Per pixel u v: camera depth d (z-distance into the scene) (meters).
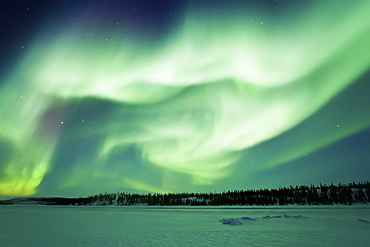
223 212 59.06
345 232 17.84
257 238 15.24
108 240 15.10
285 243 13.29
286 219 30.92
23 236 17.23
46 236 17.17
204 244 13.28
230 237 15.84
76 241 14.81
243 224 24.92
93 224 27.09
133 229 21.53
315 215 40.06
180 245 13.07
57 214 51.91
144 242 14.22
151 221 31.34
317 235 16.33
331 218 32.59
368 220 28.92
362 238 14.92
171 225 25.34
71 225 25.95
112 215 47.91
